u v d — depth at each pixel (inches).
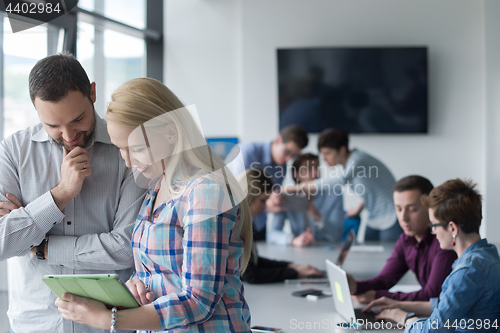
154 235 38.7
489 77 191.2
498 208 189.5
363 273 101.8
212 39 199.5
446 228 64.6
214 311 37.8
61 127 46.1
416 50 192.7
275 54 195.0
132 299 36.0
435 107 195.6
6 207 48.6
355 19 194.4
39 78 44.1
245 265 43.1
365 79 194.4
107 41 169.3
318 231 147.0
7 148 50.5
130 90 38.9
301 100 194.9
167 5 199.2
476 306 60.1
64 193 47.3
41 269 50.0
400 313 69.7
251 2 194.5
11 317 51.5
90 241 49.0
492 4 189.8
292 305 79.0
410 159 196.5
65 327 49.6
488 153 191.5
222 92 199.6
